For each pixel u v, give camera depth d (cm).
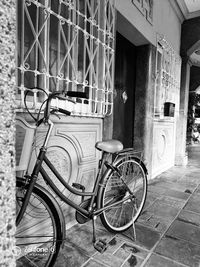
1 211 63
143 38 300
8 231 66
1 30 59
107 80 224
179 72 468
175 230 195
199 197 279
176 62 448
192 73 862
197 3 412
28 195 118
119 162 188
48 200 130
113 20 225
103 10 211
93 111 213
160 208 242
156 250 165
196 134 972
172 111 387
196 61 749
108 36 221
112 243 172
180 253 162
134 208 213
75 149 196
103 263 148
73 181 196
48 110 124
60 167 183
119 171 185
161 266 147
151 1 310
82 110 196
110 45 228
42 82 162
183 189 309
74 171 196
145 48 323
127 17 249
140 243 173
